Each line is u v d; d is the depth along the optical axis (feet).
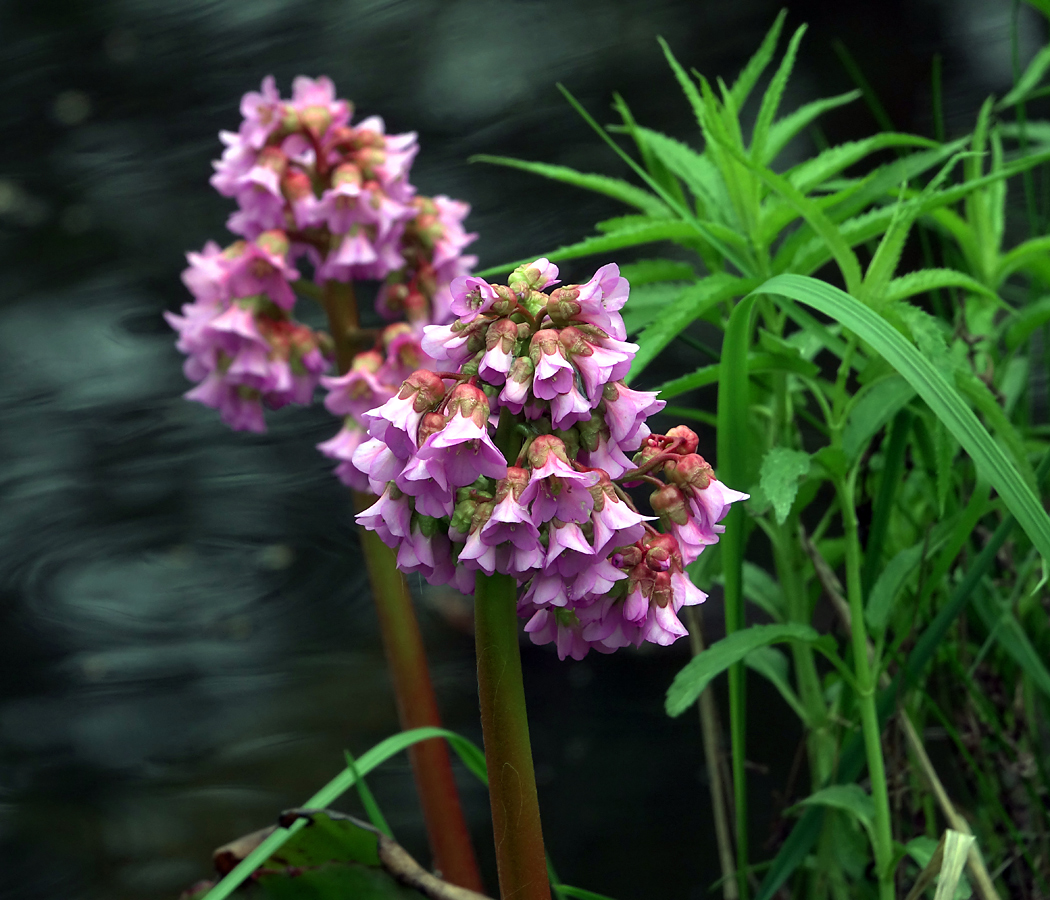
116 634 9.23
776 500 4.43
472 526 4.02
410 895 4.40
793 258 4.75
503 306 4.02
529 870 4.12
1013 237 9.71
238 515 11.03
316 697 8.27
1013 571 4.95
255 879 4.43
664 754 7.42
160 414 13.09
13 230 17.02
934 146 4.76
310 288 5.16
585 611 4.09
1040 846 4.83
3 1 24.11
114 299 15.26
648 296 4.89
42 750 7.79
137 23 23.02
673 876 6.20
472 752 4.74
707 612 8.75
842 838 4.80
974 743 4.90
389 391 4.99
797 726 7.38
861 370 4.71
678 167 4.91
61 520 11.06
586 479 4.00
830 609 7.62
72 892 6.26
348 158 5.00
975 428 4.16
